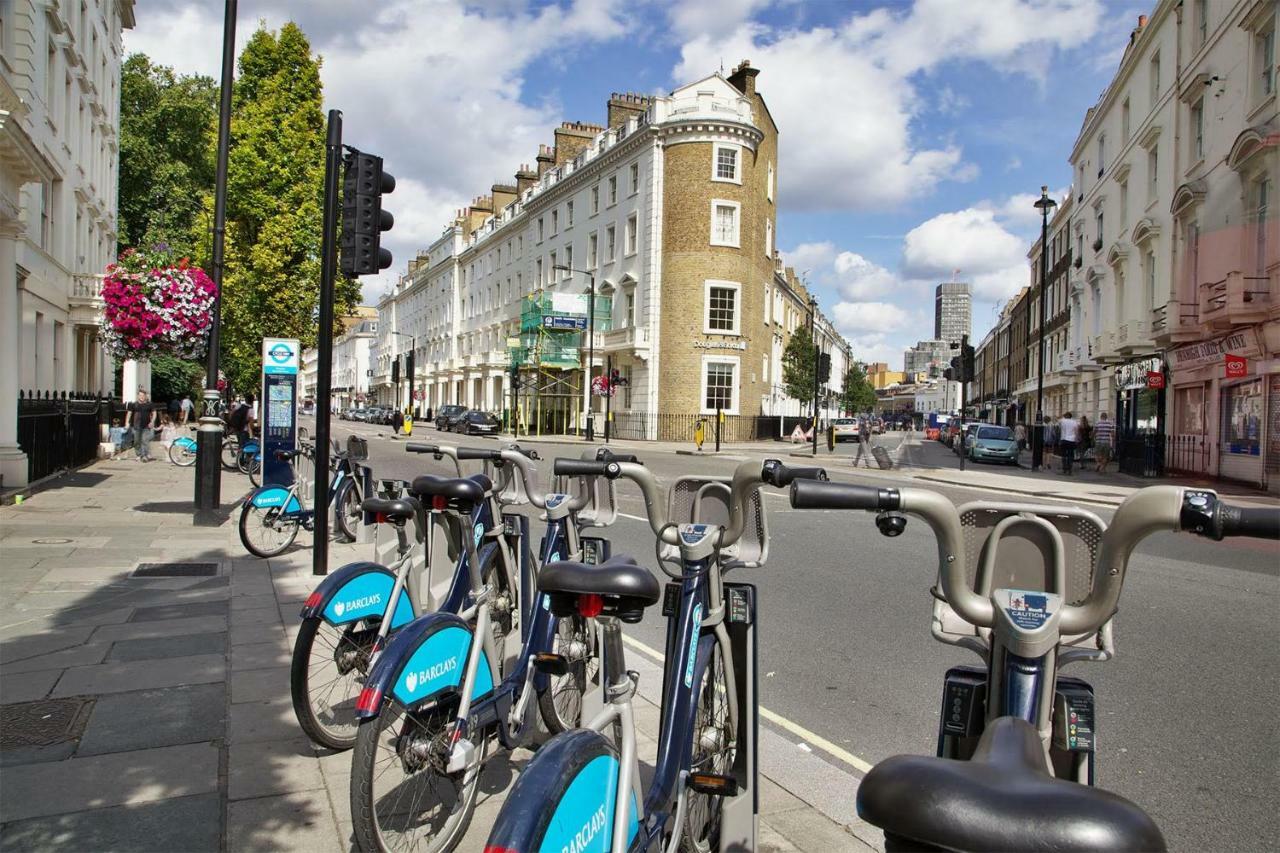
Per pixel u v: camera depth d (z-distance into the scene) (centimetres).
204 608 611
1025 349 5850
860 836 312
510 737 321
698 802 264
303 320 2467
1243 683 505
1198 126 2169
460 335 6619
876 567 859
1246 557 976
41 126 1719
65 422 1655
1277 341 1711
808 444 4206
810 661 550
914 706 470
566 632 378
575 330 4225
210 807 315
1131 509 199
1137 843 90
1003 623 202
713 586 265
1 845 285
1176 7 2273
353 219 722
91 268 2438
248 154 2380
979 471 2520
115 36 2745
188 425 3616
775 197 4397
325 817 309
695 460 2531
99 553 820
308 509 845
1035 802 95
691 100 3762
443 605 367
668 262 3794
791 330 5938
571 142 4991
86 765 349
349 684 371
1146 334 2491
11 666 477
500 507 418
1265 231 1770
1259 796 357
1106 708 462
